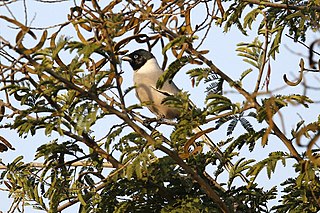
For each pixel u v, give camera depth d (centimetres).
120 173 1220
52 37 1161
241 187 1280
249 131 1180
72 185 1270
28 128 1177
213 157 1279
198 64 1227
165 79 1232
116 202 1290
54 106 1176
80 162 1283
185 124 1165
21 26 1078
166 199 1274
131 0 1234
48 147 1229
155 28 1288
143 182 1256
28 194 1295
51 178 1270
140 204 1278
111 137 1173
